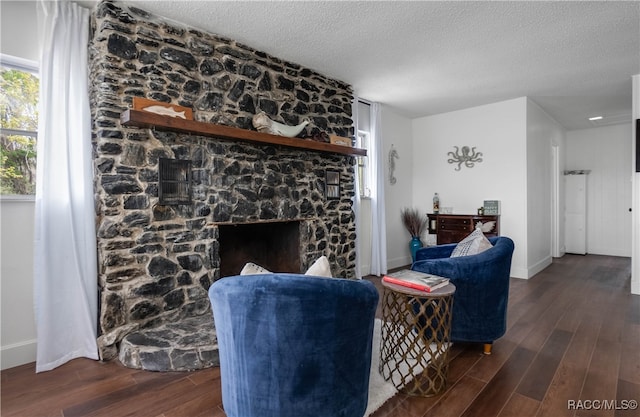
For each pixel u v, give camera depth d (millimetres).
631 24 2717
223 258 3430
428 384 1976
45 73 2244
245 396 1380
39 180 2217
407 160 5754
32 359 2322
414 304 2344
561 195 6359
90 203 2395
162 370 2156
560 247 6273
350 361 1394
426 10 2523
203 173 2842
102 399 1857
